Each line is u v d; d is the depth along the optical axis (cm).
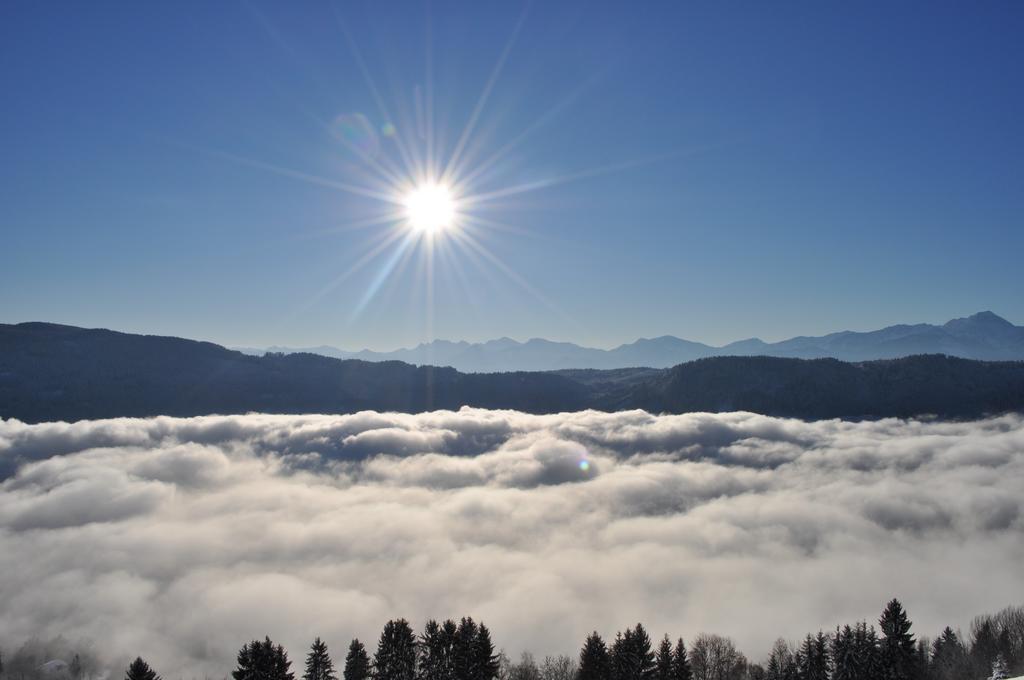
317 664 9194
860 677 9119
